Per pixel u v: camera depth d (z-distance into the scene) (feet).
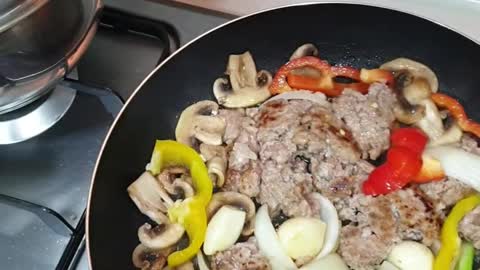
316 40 1.13
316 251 0.96
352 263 0.95
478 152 1.02
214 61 1.11
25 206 0.94
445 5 1.19
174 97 1.09
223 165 1.03
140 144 1.04
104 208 0.95
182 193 1.00
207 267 0.95
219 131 1.07
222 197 1.00
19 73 0.92
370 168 1.01
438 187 1.00
